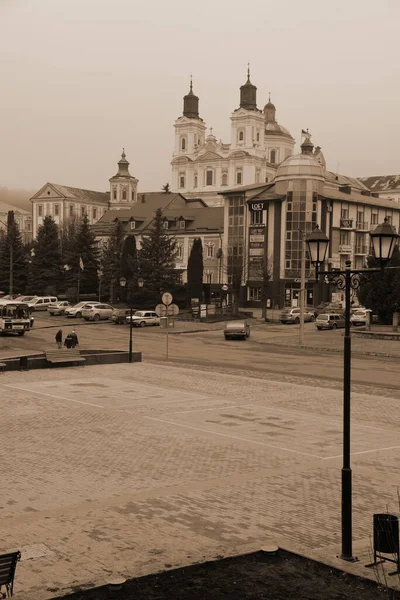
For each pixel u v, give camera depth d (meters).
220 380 29.62
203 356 40.72
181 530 11.38
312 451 17.05
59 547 10.48
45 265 93.50
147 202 115.81
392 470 15.40
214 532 11.31
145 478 14.48
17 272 94.31
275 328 62.94
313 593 8.85
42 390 25.97
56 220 149.75
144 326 63.06
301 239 82.88
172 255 85.38
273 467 15.54
